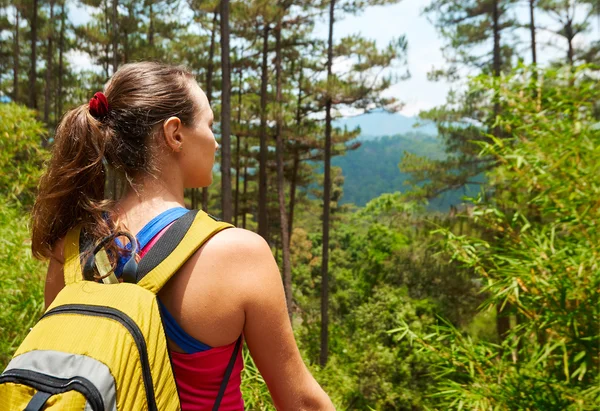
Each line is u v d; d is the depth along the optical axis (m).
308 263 30.05
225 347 0.62
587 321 1.67
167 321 0.60
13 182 3.30
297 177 26.89
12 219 2.59
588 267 1.65
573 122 1.87
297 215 42.47
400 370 11.42
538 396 1.70
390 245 17.27
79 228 0.70
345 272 20.89
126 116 0.69
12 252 2.21
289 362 0.65
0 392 0.55
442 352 1.95
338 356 13.28
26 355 0.57
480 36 14.35
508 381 1.77
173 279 0.61
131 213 0.67
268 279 0.63
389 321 13.38
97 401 0.51
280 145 16.28
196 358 0.61
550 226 1.92
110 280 0.62
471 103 13.51
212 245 0.62
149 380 0.55
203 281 0.60
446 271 13.44
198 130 0.72
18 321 2.16
